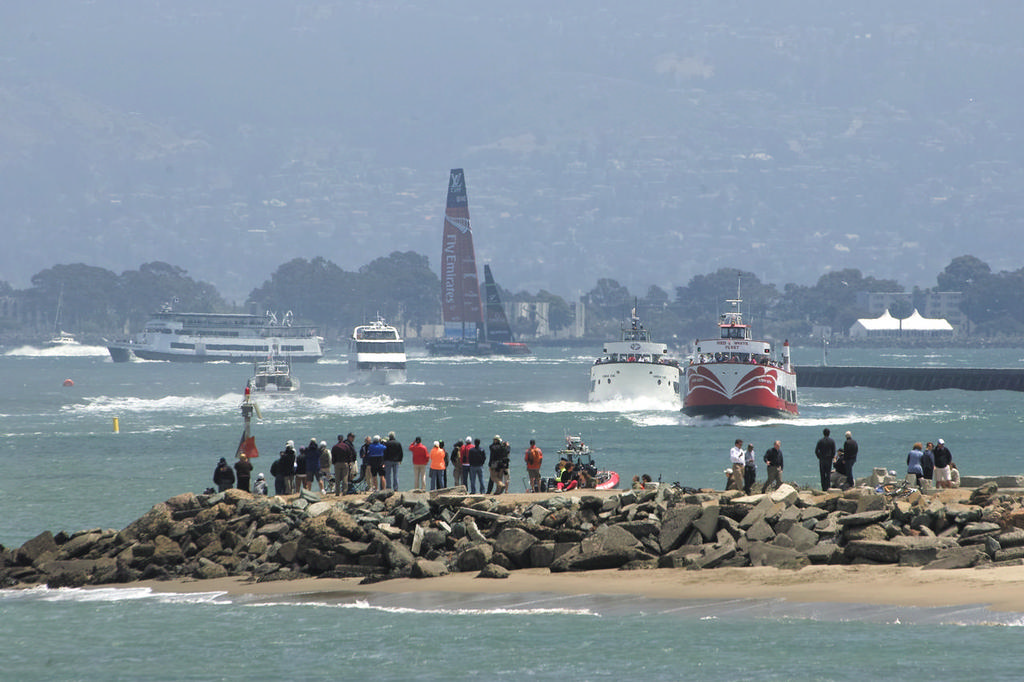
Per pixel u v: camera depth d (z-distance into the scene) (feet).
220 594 498.28
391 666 398.83
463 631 429.38
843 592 445.78
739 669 378.12
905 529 495.00
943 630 401.29
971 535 483.51
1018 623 402.52
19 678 397.39
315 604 474.08
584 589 474.08
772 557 487.61
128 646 430.20
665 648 400.26
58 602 496.64
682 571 490.08
